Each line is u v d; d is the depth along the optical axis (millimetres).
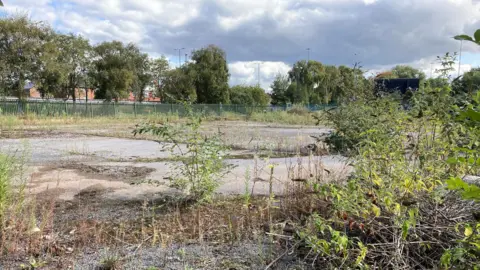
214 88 42125
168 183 5297
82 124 20609
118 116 25859
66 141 11844
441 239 2424
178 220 3559
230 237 3135
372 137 3639
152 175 6125
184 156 4297
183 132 4105
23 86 25984
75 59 35156
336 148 5902
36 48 26000
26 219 3240
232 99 45312
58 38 31047
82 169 6691
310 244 2373
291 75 56844
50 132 15211
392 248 2389
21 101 23781
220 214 3770
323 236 2602
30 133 14609
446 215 2531
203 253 2838
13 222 3127
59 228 3379
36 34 26062
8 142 11125
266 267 2510
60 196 4629
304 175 5105
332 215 2742
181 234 3242
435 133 3348
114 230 3348
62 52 33156
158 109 29688
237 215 3693
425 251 2453
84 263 2668
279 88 55281
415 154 3148
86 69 37500
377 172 2865
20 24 24969
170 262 2682
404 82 6168
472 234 1904
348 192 2699
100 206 4164
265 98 49031
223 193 4684
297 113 27938
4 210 3150
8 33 24609
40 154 8711
